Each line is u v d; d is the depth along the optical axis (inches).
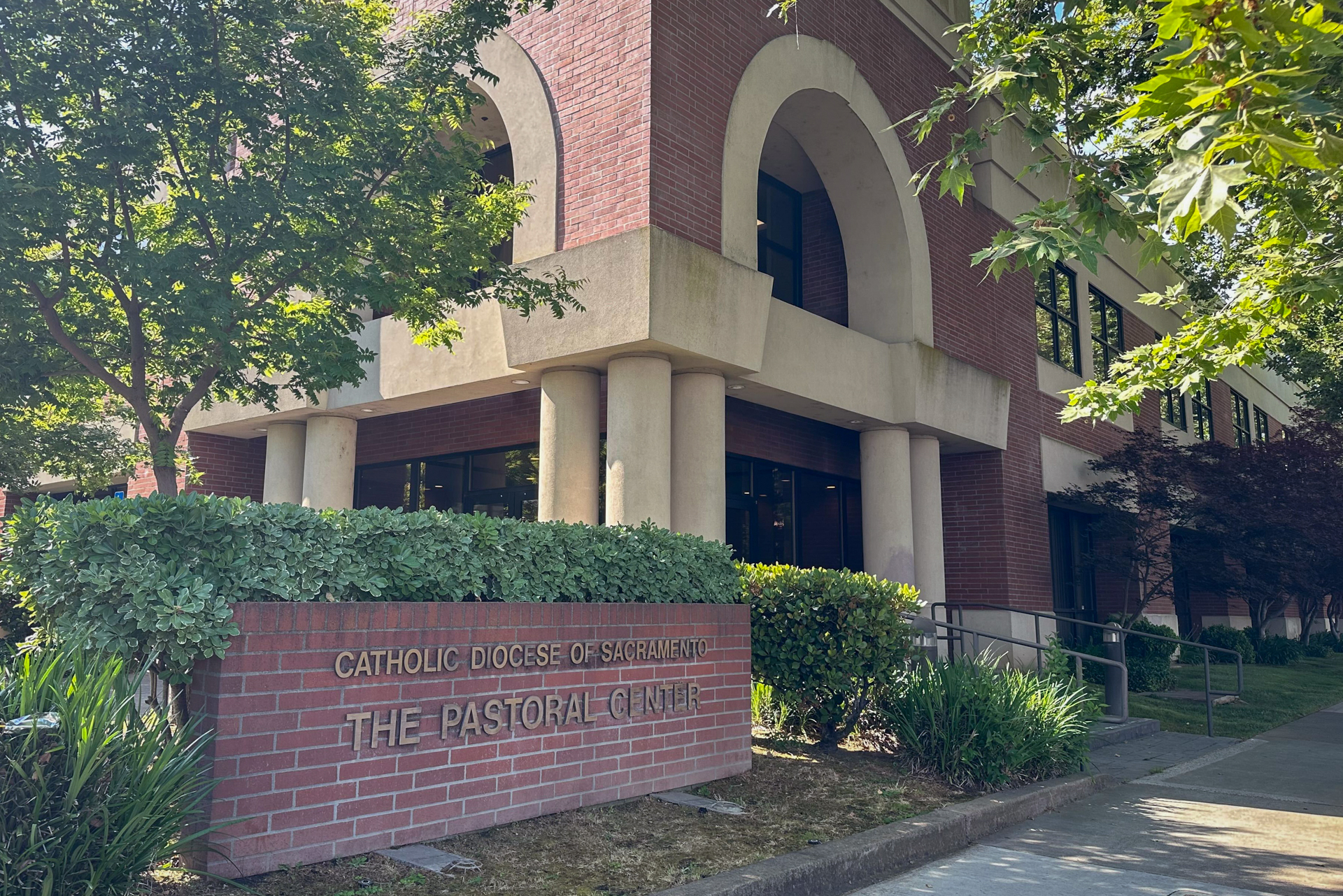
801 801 285.0
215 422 618.8
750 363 445.4
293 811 195.5
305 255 350.3
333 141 362.0
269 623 195.9
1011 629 626.8
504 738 236.2
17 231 299.7
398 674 215.9
